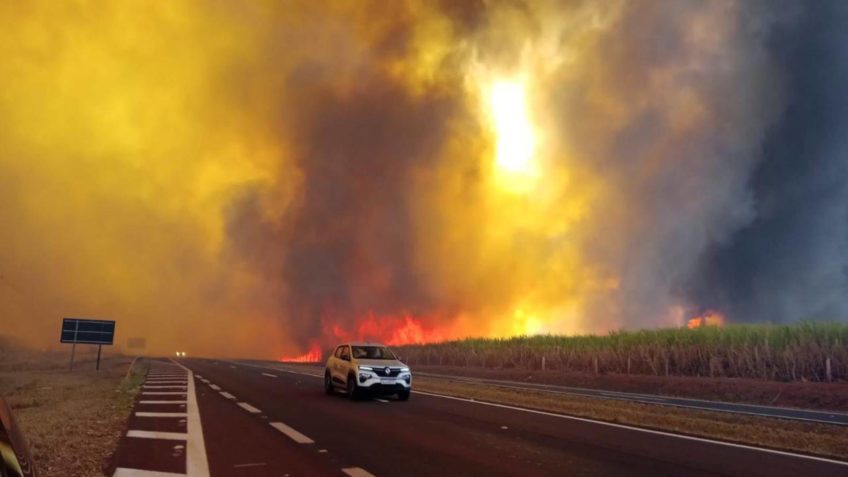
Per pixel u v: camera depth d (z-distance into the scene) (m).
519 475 7.75
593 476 7.73
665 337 32.66
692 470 8.15
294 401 17.38
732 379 25.52
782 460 8.86
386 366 18.11
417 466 8.23
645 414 14.41
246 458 8.65
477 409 15.75
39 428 11.60
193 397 18.17
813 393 19.19
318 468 8.02
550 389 24.44
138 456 8.76
